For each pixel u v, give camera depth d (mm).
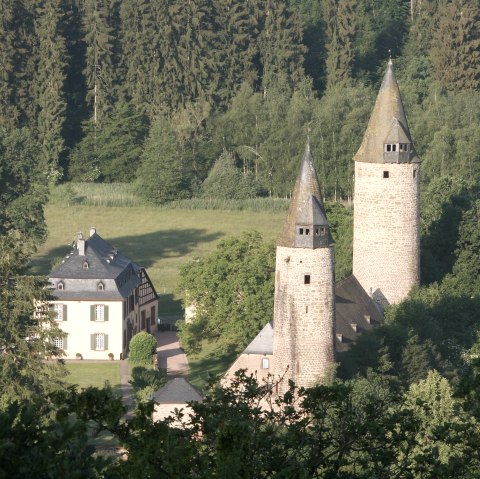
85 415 95062
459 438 110625
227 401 107062
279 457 102375
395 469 108625
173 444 93062
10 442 86938
